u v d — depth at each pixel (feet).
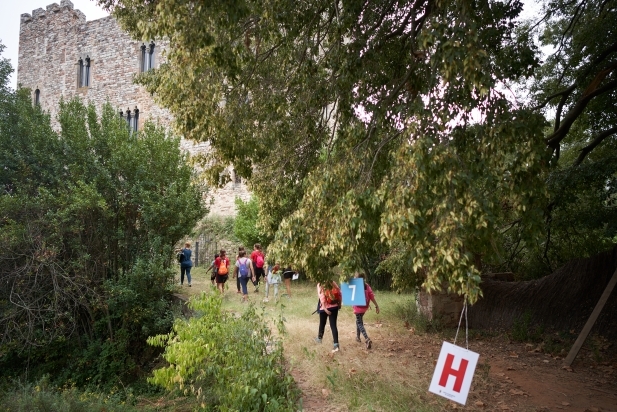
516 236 47.32
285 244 21.09
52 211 53.47
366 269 61.46
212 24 20.93
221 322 25.61
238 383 21.15
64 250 53.42
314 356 28.86
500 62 23.18
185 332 24.07
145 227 56.59
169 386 23.07
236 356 22.82
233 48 24.44
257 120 29.58
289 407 20.44
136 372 50.29
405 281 39.63
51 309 48.75
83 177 54.70
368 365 27.22
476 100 18.75
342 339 34.68
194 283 69.41
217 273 57.77
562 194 38.22
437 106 18.89
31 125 57.77
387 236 16.53
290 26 27.20
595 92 34.14
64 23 130.31
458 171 16.38
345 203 18.86
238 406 20.92
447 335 37.01
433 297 39.78
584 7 40.88
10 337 49.26
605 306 35.55
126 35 121.60
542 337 35.83
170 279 56.90
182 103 26.14
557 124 40.01
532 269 53.67
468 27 18.03
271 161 30.45
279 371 23.79
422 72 24.68
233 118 26.86
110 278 55.62
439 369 15.05
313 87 27.89
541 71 45.29
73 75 127.44
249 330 25.39
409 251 17.42
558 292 38.65
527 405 22.17
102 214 54.39
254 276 60.80
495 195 17.26
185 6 20.16
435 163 16.30
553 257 53.52
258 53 28.50
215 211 109.50
